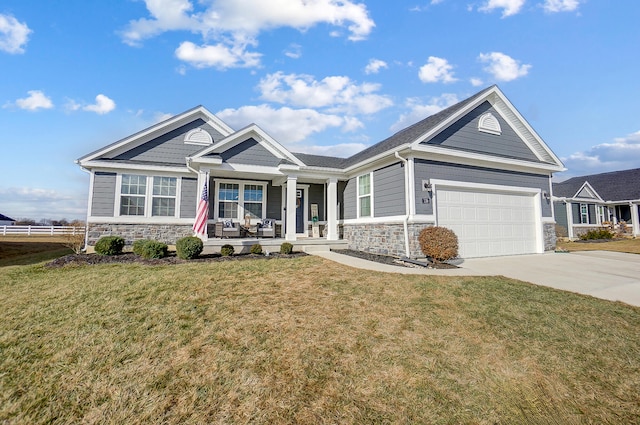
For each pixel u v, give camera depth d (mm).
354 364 3490
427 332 4305
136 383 3080
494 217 11406
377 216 11422
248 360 3500
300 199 15000
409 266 8680
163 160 12891
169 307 4934
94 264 8602
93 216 11742
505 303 5488
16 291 5930
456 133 10953
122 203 12102
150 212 12383
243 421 2617
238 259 9320
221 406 2789
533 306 5387
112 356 3535
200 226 10609
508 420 2754
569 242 18484
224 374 3244
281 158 12180
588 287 6828
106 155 12125
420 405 2879
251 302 5219
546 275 8047
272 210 14250
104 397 2885
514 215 11906
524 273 8266
